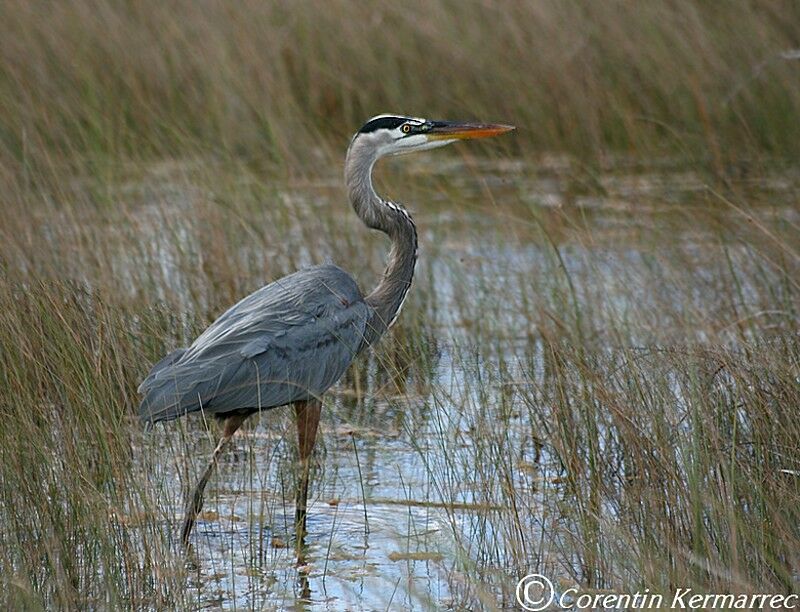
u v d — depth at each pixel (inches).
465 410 459.5
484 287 581.0
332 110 852.6
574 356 443.2
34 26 820.6
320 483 418.0
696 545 321.7
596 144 777.6
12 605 311.6
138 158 702.5
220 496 404.5
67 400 393.4
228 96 784.3
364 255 613.0
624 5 862.5
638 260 606.9
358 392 484.1
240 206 632.4
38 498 344.8
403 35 871.1
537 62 839.7
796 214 645.9
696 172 751.7
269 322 385.7
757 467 357.4
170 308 509.0
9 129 709.9
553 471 419.8
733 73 816.3
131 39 824.9
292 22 872.9
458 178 765.3
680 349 442.0
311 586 347.3
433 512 395.2
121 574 336.2
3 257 485.7
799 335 470.6
